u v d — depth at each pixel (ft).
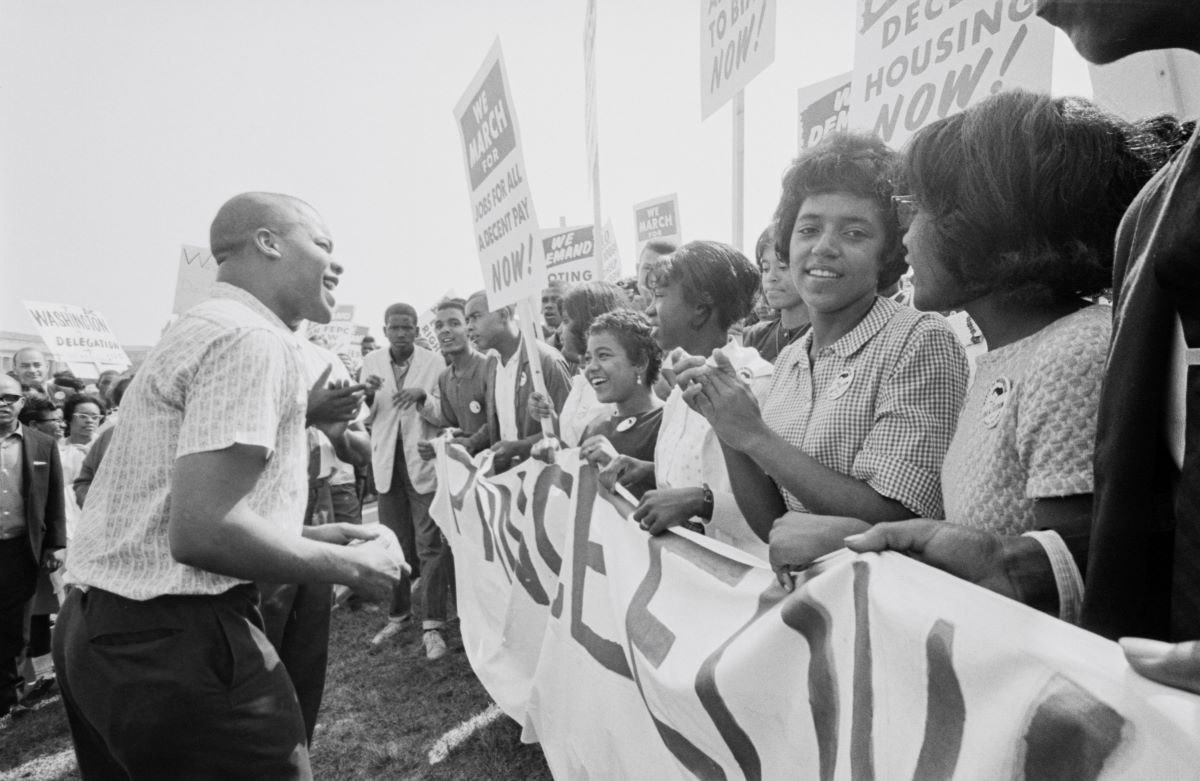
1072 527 3.40
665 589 5.98
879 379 5.25
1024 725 2.68
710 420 5.42
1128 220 3.27
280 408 6.08
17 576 14.85
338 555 6.05
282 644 7.41
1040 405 3.51
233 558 5.49
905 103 7.97
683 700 5.00
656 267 7.93
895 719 3.32
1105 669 2.47
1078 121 3.67
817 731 3.92
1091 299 4.18
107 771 6.61
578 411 12.46
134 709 5.60
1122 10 2.90
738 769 4.65
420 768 10.68
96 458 16.90
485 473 12.62
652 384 9.71
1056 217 3.62
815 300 5.47
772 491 6.25
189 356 5.78
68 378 27.61
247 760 5.83
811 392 5.84
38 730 14.12
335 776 10.75
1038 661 2.69
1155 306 2.82
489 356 16.60
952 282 4.06
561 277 26.48
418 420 17.74
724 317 7.80
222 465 5.49
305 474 6.46
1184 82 5.75
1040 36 6.53
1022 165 3.62
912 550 3.62
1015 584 3.29
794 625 4.14
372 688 13.92
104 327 34.96
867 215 5.32
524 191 10.87
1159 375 2.85
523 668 9.93
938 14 7.59
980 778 2.79
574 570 7.97
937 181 3.93
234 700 5.76
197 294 22.57
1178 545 2.69
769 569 4.95
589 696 7.16
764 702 4.33
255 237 6.93
